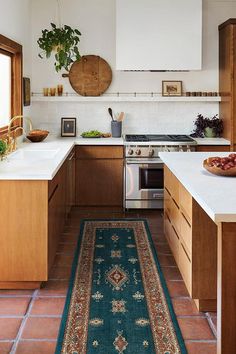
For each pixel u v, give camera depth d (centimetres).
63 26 662
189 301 351
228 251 233
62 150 513
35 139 592
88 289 371
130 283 384
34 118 679
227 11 664
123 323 314
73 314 327
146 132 686
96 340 291
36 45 664
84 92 672
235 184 308
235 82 609
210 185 305
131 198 624
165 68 623
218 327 242
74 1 661
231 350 237
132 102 680
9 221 363
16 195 361
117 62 620
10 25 531
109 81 673
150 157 614
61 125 674
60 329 305
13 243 365
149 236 516
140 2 612
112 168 625
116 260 439
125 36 616
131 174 619
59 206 448
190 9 614
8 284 373
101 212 628
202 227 322
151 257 447
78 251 465
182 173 350
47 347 284
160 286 378
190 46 619
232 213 229
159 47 618
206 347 285
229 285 234
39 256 367
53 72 670
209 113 684
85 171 625
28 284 373
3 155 423
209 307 332
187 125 685
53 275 403
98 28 666
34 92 671
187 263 342
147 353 276
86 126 683
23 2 601
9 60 575
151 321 317
